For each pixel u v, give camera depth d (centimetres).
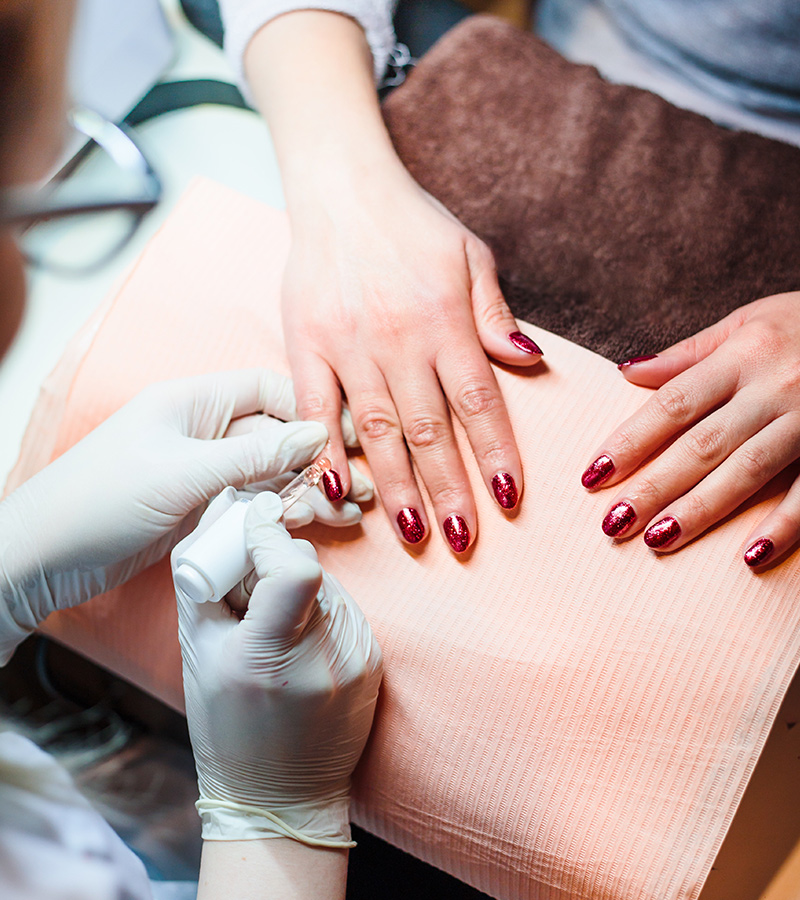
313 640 55
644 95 90
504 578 61
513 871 58
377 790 61
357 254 69
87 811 52
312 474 59
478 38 93
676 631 58
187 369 71
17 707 97
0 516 61
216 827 60
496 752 58
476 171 88
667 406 61
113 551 61
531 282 82
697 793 55
